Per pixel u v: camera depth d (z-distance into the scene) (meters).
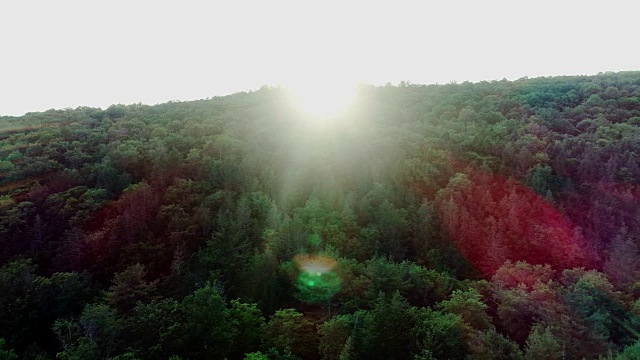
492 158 92.25
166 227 71.94
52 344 53.09
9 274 55.59
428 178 86.19
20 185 81.19
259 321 46.97
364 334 41.25
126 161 89.56
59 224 73.19
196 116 131.50
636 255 61.03
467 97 147.75
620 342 44.50
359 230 70.88
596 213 74.88
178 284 57.53
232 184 83.62
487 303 54.41
